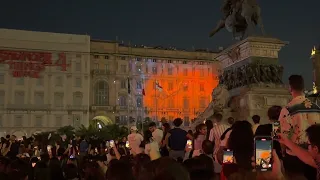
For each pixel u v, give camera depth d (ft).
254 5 74.08
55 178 33.94
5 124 269.64
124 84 298.15
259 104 69.36
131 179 17.57
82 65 287.07
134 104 296.71
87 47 288.30
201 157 22.99
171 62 307.99
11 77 272.31
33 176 35.94
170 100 304.30
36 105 276.21
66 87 283.18
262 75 71.77
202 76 312.91
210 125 42.11
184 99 307.58
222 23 81.35
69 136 203.31
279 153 23.50
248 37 71.82
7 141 68.54
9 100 271.28
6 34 272.10
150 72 303.27
